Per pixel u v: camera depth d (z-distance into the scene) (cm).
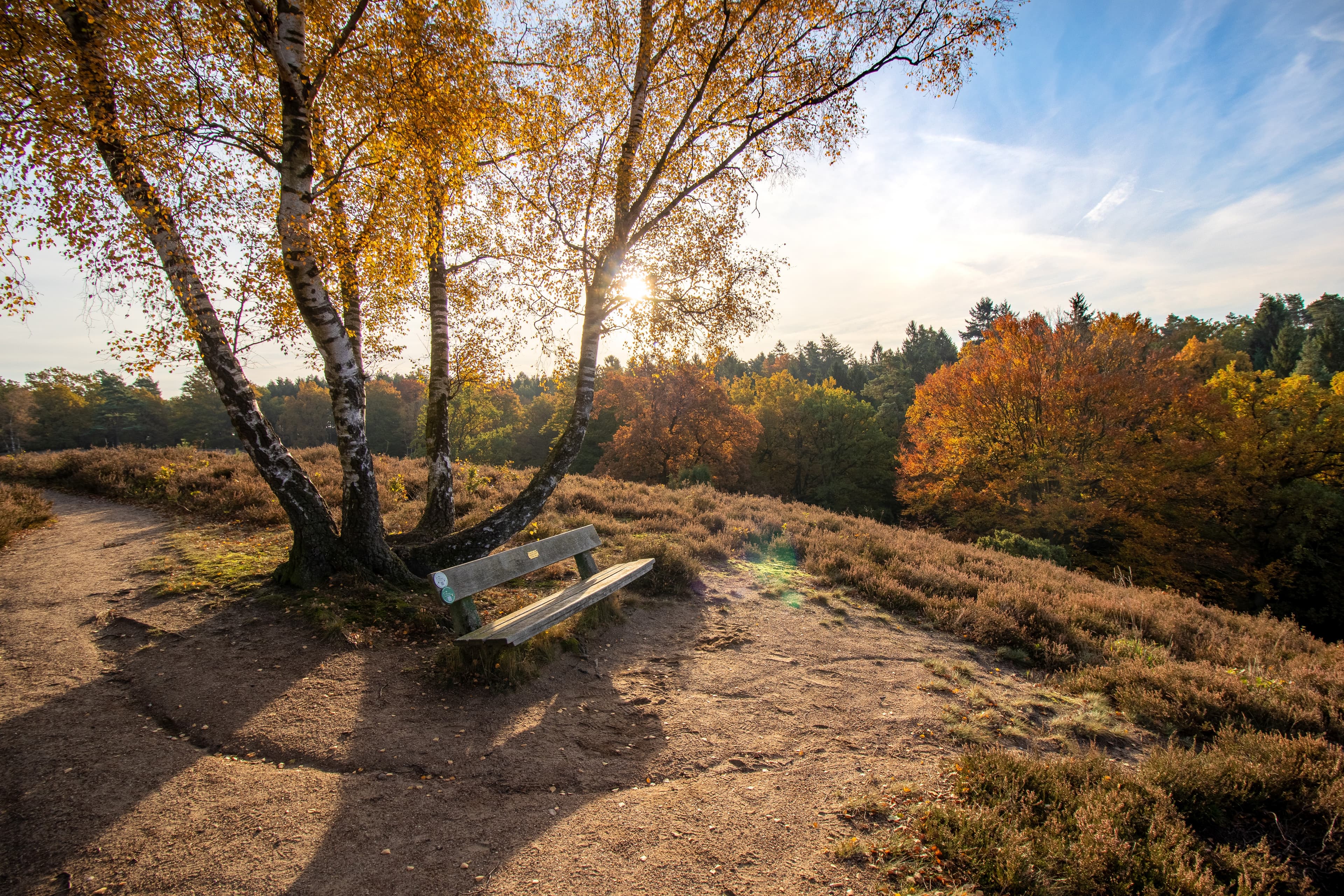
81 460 1327
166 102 507
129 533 813
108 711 371
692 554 850
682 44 707
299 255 536
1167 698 488
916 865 278
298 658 455
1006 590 766
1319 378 5316
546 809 314
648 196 720
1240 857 282
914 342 8081
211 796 299
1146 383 2292
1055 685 532
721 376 7306
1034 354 2522
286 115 525
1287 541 2247
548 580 693
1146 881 261
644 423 3484
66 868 243
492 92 642
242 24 534
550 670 487
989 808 314
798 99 723
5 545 740
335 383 578
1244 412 2833
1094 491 2312
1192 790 333
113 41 458
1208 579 2136
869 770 370
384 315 767
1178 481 2170
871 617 680
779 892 257
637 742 394
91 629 490
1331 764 351
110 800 288
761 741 404
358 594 553
